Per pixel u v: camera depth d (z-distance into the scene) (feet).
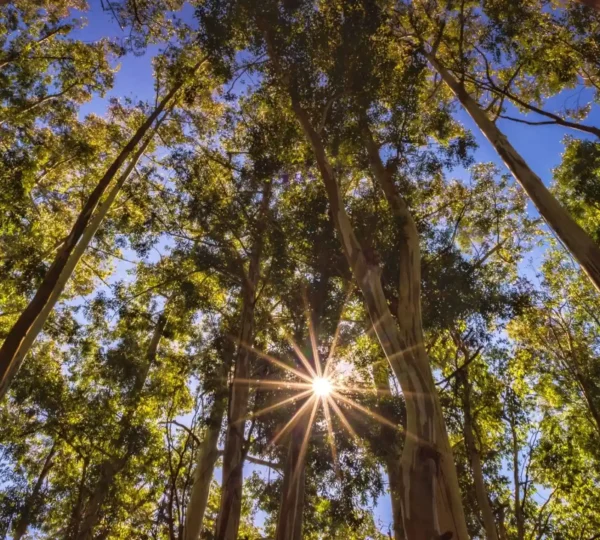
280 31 38.22
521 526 36.27
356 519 34.76
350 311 41.68
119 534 40.47
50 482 44.91
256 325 39.96
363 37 36.99
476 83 48.42
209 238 42.78
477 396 41.45
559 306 50.34
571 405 49.21
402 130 39.09
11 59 48.85
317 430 36.19
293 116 40.52
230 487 29.35
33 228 50.26
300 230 39.06
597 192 49.19
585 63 51.26
